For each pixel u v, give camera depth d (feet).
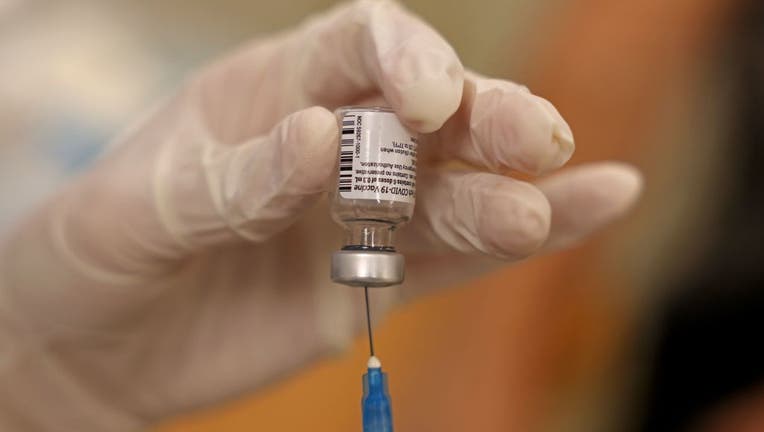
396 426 1.38
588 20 1.45
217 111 1.05
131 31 1.74
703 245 1.19
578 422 1.27
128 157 1.02
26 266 1.04
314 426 1.38
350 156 0.84
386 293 1.04
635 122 1.32
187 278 1.06
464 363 1.38
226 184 0.93
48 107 1.65
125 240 0.99
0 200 1.56
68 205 1.03
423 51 0.85
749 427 1.13
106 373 1.08
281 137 0.87
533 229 0.85
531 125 0.83
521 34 1.67
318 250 1.03
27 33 1.67
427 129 0.84
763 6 1.22
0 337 1.07
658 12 1.32
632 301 1.24
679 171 1.24
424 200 0.93
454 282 1.03
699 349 1.18
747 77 1.21
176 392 1.08
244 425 1.37
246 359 1.06
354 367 1.41
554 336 1.32
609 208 0.96
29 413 1.09
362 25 0.91
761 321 1.14
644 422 1.21
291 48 1.01
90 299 1.03
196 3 1.79
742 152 1.20
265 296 1.06
